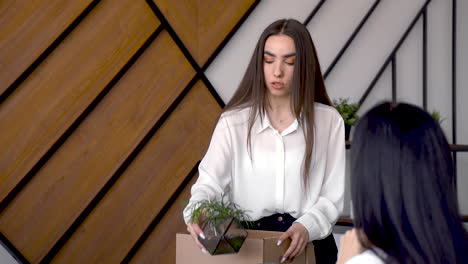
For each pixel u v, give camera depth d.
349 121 3.56
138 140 3.12
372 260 0.85
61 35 2.89
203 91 3.32
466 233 0.85
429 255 0.81
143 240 3.14
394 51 3.95
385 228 0.85
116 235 3.08
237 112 1.73
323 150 1.72
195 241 1.54
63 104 2.92
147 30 3.13
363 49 3.89
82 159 2.98
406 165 0.83
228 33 3.38
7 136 2.81
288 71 1.64
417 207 0.82
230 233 1.46
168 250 3.21
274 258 1.51
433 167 0.83
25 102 2.84
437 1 4.07
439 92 4.10
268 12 3.55
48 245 2.90
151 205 3.17
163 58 3.19
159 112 3.18
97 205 3.03
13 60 2.80
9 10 2.79
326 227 1.62
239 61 3.47
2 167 2.80
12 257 2.91
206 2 3.33
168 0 3.21
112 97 3.06
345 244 0.94
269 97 1.72
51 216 2.90
